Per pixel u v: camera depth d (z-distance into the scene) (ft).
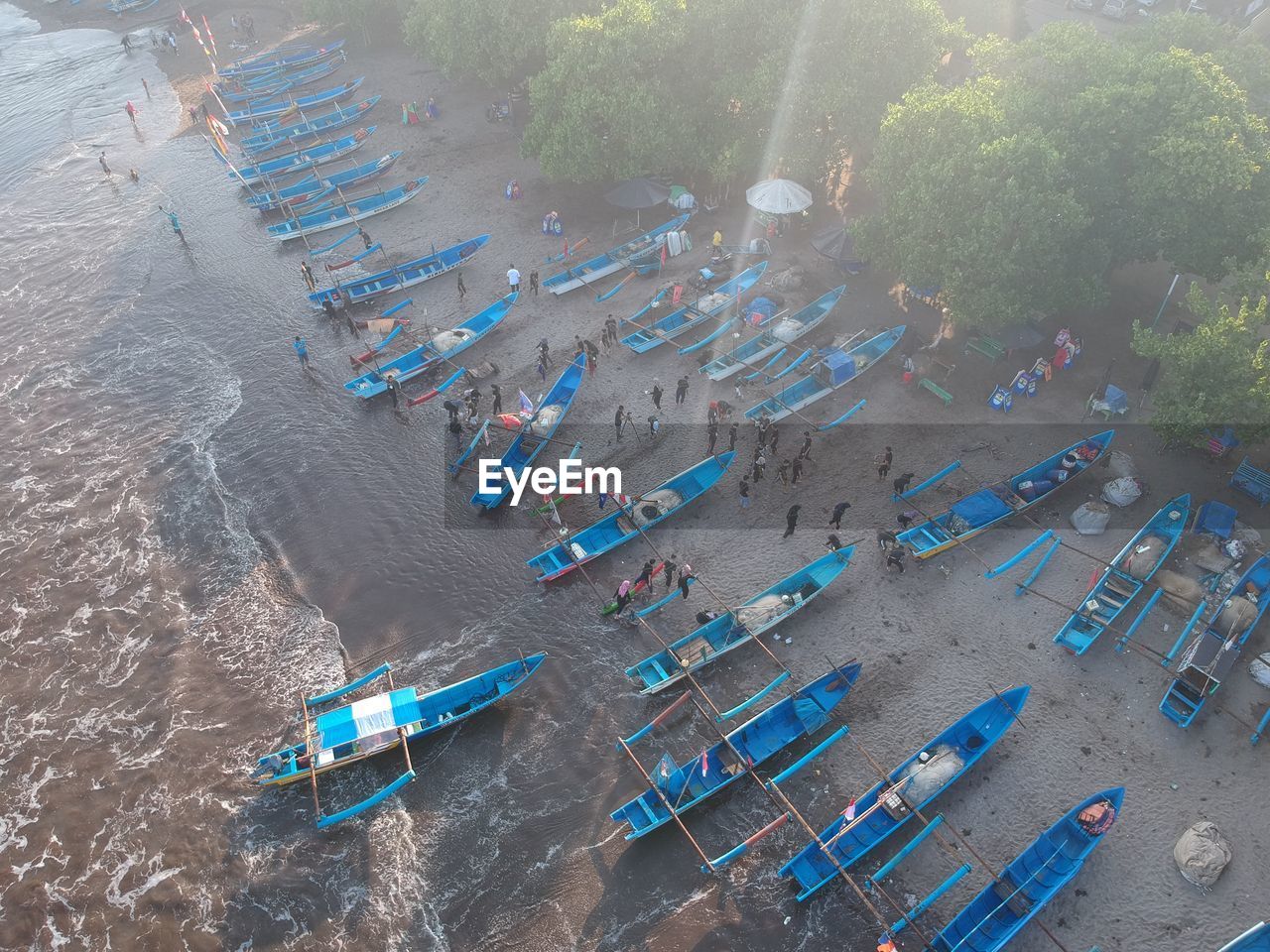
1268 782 97.19
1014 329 150.92
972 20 236.63
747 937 89.15
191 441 157.69
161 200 235.40
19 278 205.77
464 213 215.72
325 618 125.08
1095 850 92.68
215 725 112.57
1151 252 146.72
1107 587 116.26
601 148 194.08
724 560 127.03
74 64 326.03
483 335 172.45
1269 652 108.88
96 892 96.73
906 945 87.30
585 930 90.58
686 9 193.36
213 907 95.04
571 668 115.75
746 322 168.55
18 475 152.66
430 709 108.99
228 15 363.15
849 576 123.65
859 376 156.87
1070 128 144.25
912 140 151.64
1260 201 135.85
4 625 127.13
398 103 277.03
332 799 103.76
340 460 151.02
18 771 108.88
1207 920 86.89
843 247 169.89
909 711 106.63
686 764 99.55
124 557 136.77
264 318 187.52
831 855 91.76
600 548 128.06
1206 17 168.76
